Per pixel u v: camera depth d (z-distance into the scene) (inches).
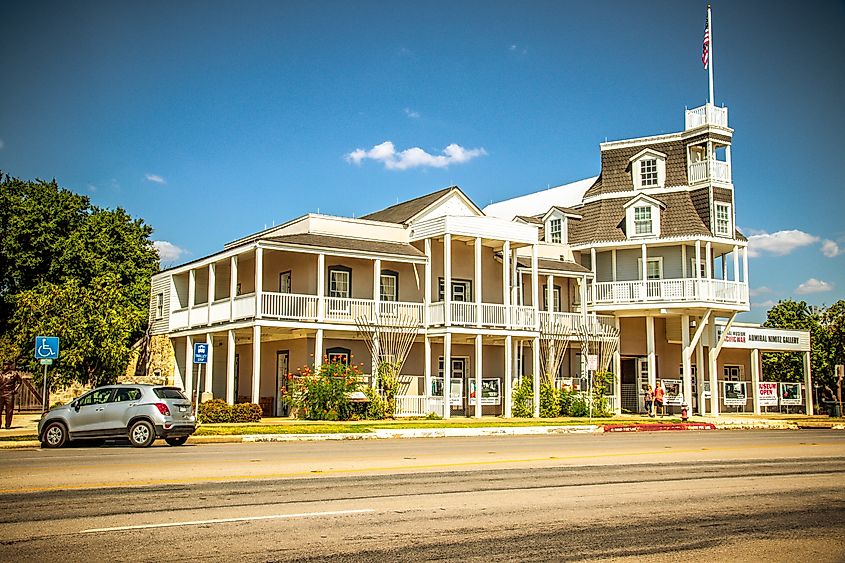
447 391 1357.0
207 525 366.3
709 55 1668.3
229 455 716.7
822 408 1937.7
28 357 1478.8
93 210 2063.2
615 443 909.8
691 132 1685.5
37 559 302.7
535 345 1470.2
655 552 325.7
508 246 1449.3
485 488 493.4
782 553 327.6
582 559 312.3
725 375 1868.8
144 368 1739.7
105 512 397.4
